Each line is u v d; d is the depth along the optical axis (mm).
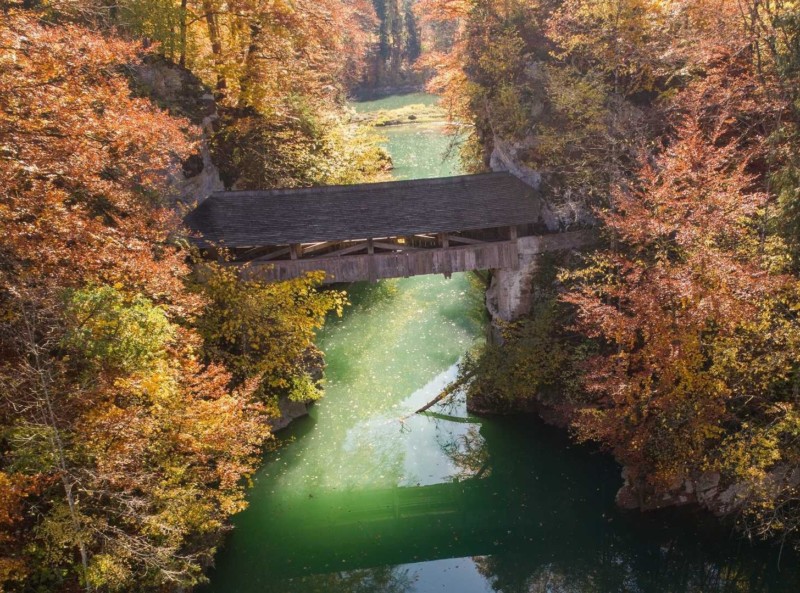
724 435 15398
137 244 13375
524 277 21219
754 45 18703
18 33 12680
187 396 13195
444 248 20719
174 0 24719
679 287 13859
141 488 11492
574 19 21422
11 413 11031
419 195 20719
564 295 17141
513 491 18859
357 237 19797
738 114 18875
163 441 12375
